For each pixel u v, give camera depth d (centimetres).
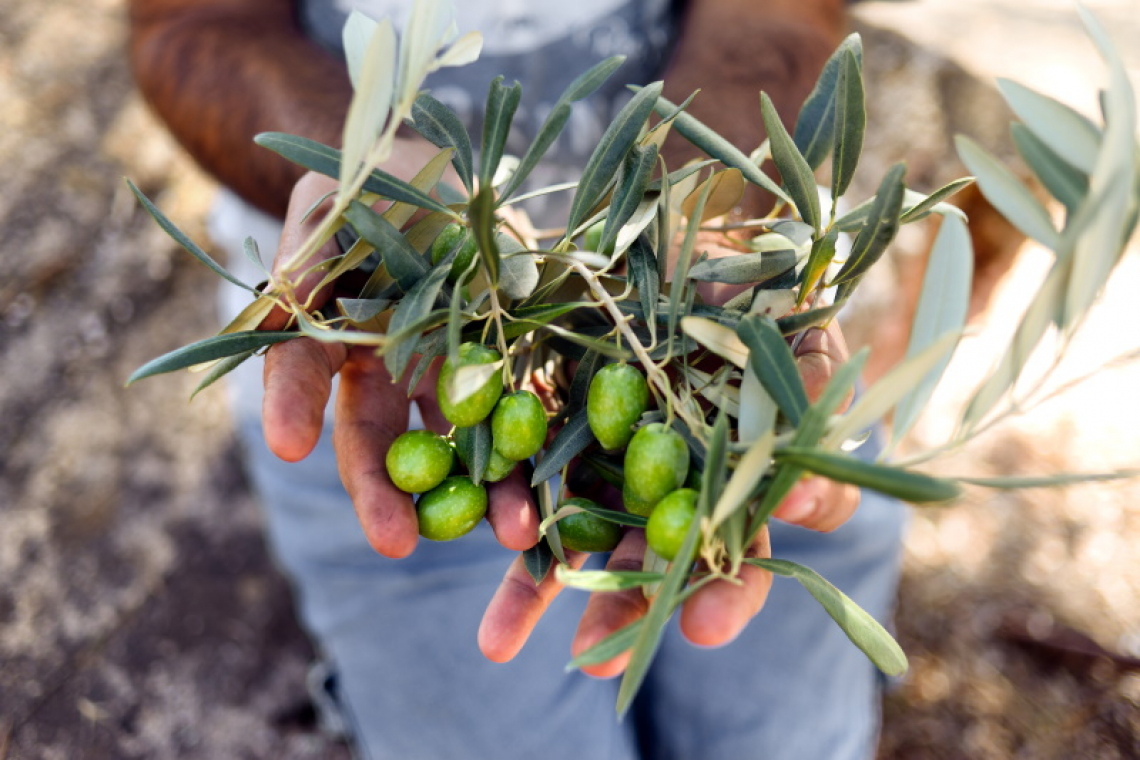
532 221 75
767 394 41
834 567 75
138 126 117
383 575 72
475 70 72
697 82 72
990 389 38
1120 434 109
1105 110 37
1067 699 94
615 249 45
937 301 40
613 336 46
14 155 112
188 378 109
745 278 45
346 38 41
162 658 98
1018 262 125
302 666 99
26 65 117
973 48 128
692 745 79
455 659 73
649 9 78
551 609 73
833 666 77
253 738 95
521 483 46
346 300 44
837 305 42
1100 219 35
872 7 133
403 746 77
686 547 38
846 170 43
